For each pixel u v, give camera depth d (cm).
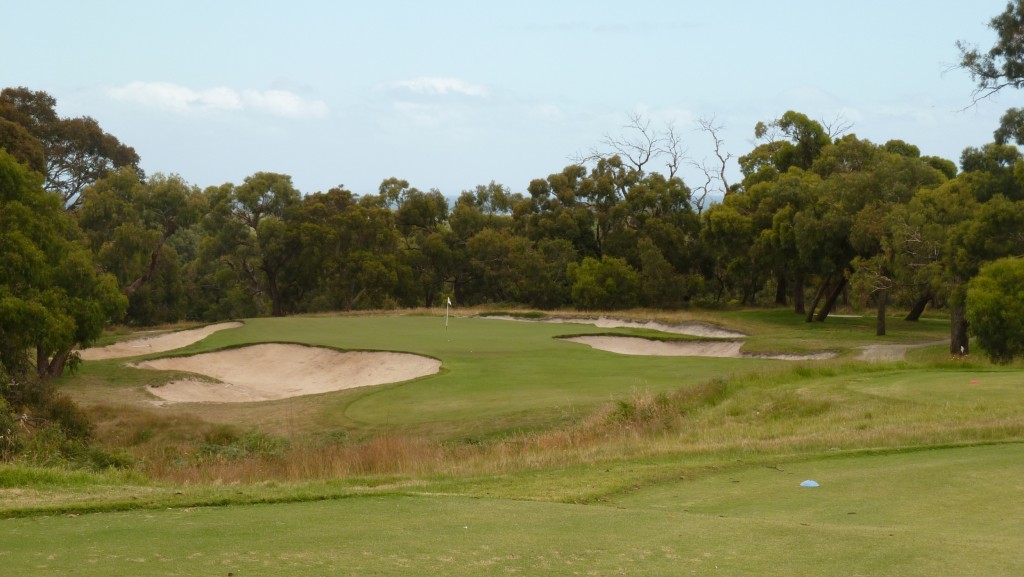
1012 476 1036
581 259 7344
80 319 3294
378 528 756
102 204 5959
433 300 7825
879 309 4444
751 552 681
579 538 726
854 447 1309
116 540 684
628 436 1736
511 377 2755
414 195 7744
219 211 6906
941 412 1678
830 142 6462
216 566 605
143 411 2570
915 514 856
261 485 1082
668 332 4700
